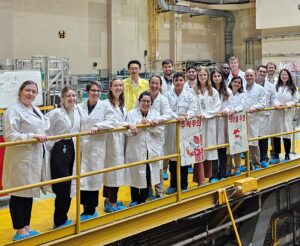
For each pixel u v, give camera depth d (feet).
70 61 55.67
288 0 56.29
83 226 12.77
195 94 17.42
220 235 20.06
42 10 52.47
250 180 18.17
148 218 14.61
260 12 59.26
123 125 13.88
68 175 12.62
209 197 17.02
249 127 19.80
